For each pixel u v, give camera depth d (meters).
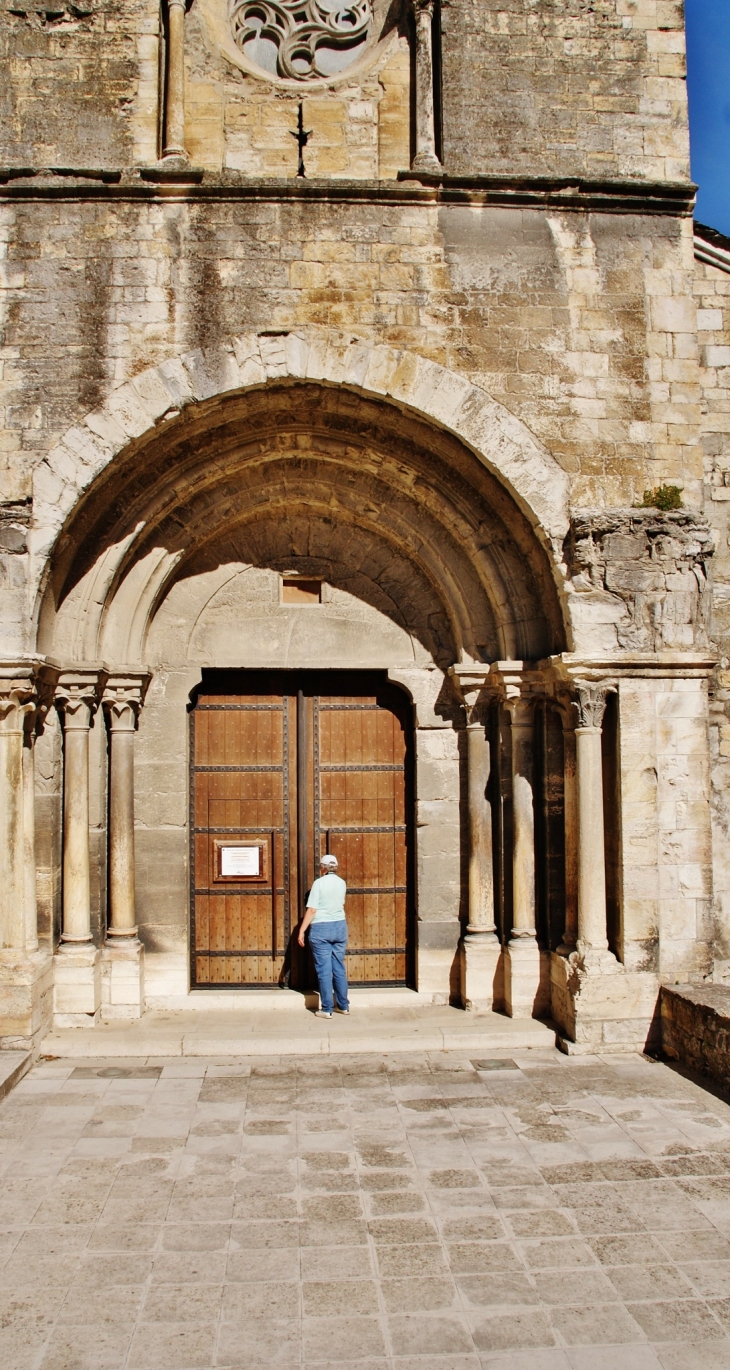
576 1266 4.77
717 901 8.64
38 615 7.84
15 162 8.20
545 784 8.70
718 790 8.69
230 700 9.41
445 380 8.13
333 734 9.42
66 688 8.33
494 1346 4.16
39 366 7.93
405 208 8.25
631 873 8.00
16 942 7.77
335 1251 4.89
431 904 9.09
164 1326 4.29
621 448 8.31
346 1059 7.80
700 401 8.84
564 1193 5.50
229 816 9.34
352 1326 4.29
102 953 8.56
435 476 8.70
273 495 9.13
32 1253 4.87
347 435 8.71
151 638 9.10
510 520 8.61
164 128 8.48
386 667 9.30
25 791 7.89
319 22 9.10
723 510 8.81
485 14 8.55
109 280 8.02
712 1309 4.42
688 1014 7.51
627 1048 7.88
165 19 8.59
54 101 8.28
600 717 8.08
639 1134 6.29
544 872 8.72
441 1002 8.99
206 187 8.02
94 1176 5.70
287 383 8.16
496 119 8.48
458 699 9.21
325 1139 6.23
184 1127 6.42
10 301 7.98
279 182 8.06
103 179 8.06
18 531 7.78
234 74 8.78
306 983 9.22
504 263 8.31
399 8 9.02
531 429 8.23
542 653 8.73
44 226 8.03
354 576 9.39
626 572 8.08
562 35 8.63
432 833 9.16
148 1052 7.88
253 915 9.27
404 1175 5.73
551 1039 8.09
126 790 8.70
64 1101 6.86
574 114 8.58
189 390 7.96
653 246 8.50
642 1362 4.05
